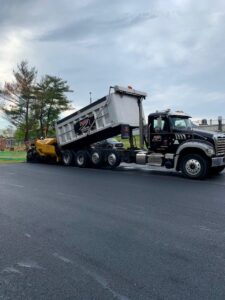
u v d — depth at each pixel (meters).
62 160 18.16
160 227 5.67
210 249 4.59
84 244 4.81
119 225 5.80
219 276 3.73
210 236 5.17
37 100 39.72
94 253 4.45
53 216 6.45
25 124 39.81
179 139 12.91
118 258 4.27
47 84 40.19
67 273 3.84
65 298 3.28
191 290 3.41
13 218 6.31
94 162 16.20
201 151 12.09
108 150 15.67
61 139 18.06
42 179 11.89
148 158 13.85
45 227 5.69
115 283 3.58
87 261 4.18
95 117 15.82
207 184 10.70
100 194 8.82
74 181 11.36
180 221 6.06
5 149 38.31
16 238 5.11
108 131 15.95
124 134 14.84
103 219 6.21
